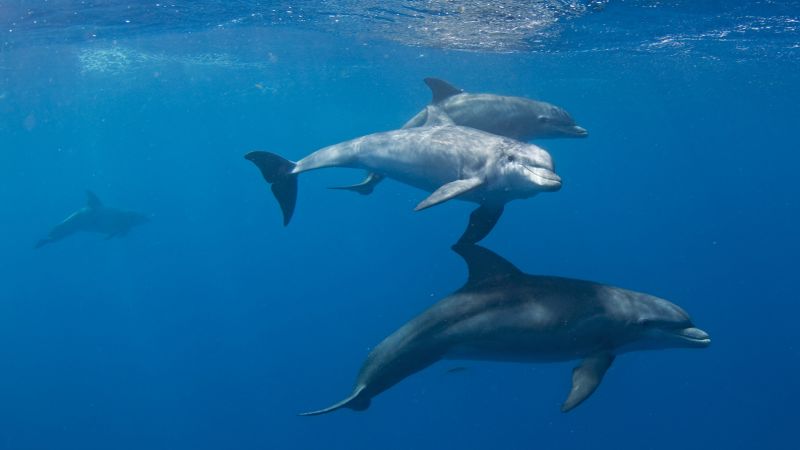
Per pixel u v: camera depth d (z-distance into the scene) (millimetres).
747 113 47812
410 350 6461
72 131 52781
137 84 33250
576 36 18953
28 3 14555
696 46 20703
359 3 15297
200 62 27281
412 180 8594
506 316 6355
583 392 6039
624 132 71625
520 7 15031
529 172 7047
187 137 75188
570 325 6312
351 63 27469
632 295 6680
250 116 57500
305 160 9922
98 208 21141
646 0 14086
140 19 17359
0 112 36531
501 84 33125
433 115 9344
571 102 43531
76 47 21453
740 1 14086
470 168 7695
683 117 54156
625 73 29203
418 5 15328
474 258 6633
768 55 22344
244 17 17234
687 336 6559
